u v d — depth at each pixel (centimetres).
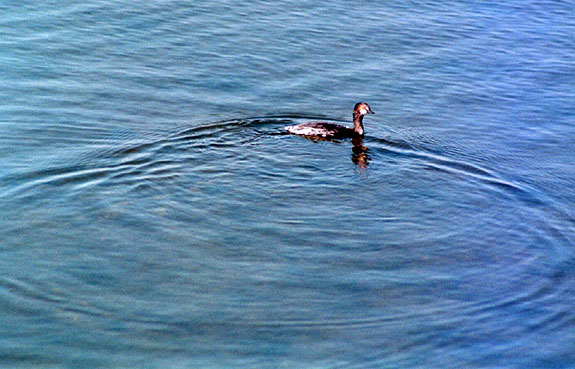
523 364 1407
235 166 2020
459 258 1703
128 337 1426
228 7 3098
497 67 2761
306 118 2369
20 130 2155
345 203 1889
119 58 2653
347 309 1530
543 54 2870
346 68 2698
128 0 3080
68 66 2569
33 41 2706
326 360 1398
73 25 2844
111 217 1773
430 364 1400
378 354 1418
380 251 1716
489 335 1476
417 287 1603
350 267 1656
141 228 1741
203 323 1470
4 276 1562
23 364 1351
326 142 2177
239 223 1781
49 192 1855
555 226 1834
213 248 1689
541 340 1468
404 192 1952
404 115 2420
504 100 2539
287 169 2025
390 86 2597
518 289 1608
